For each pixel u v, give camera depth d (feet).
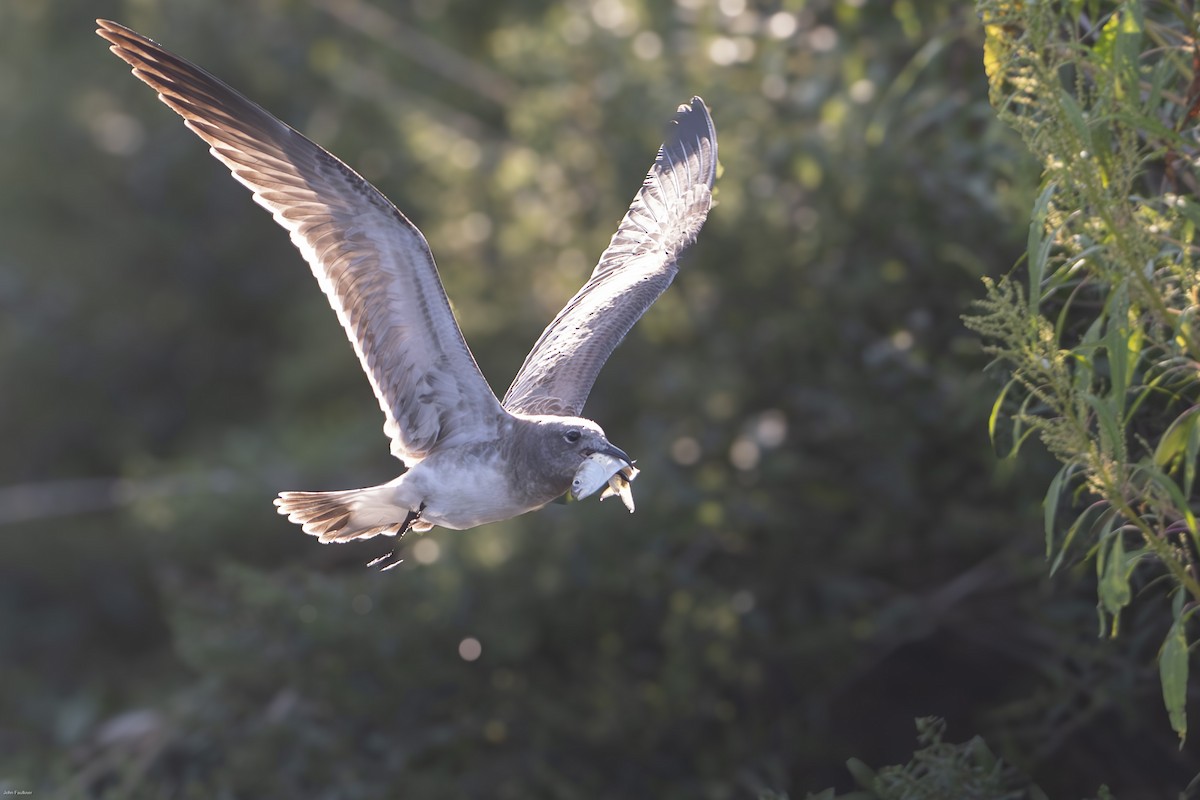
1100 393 25.12
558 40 53.88
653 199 31.76
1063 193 22.21
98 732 51.01
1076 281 26.91
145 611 76.79
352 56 72.69
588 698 43.50
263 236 86.22
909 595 44.34
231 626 44.39
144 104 84.94
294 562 47.70
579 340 28.60
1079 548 31.01
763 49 46.70
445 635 43.47
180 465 62.18
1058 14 24.43
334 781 42.01
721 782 42.04
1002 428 33.19
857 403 43.04
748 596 43.88
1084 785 36.14
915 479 43.11
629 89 48.67
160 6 75.31
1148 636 33.14
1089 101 24.95
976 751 28.99
